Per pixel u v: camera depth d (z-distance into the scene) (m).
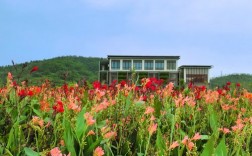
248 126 3.58
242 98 6.83
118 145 3.37
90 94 4.81
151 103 4.67
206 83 8.48
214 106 5.60
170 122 4.05
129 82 5.07
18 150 2.91
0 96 4.64
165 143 2.98
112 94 5.45
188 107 4.54
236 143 3.31
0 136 3.28
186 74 61.00
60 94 5.85
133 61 66.06
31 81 6.16
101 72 66.44
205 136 3.62
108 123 3.56
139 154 3.08
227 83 8.19
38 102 4.83
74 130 2.95
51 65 98.31
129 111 4.20
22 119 4.01
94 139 3.14
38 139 3.13
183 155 3.29
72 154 2.65
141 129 3.34
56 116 3.39
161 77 66.25
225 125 4.61
